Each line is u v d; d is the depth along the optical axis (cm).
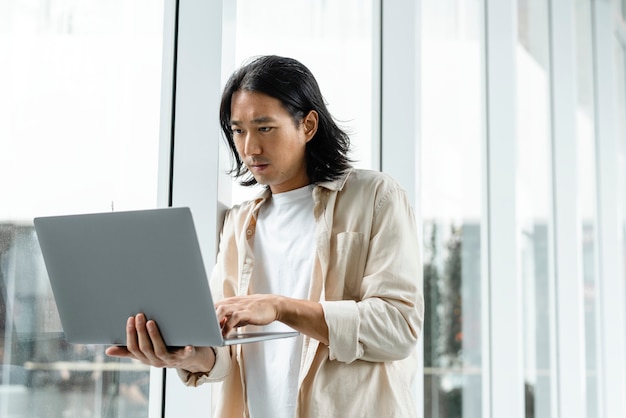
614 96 475
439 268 305
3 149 170
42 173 179
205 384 202
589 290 453
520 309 331
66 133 184
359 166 265
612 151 473
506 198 334
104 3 193
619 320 466
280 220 183
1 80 169
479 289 328
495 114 338
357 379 169
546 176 395
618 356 465
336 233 176
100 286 150
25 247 175
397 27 273
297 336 175
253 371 179
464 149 322
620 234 475
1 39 170
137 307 148
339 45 260
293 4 244
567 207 399
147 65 203
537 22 391
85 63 188
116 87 196
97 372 188
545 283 384
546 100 401
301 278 177
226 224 193
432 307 300
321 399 167
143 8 202
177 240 139
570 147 402
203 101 205
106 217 145
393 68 273
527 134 371
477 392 323
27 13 175
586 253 450
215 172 204
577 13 439
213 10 207
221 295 185
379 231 175
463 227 320
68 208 185
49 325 178
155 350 148
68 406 182
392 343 167
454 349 311
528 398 362
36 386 175
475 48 333
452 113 314
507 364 329
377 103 273
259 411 177
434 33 304
